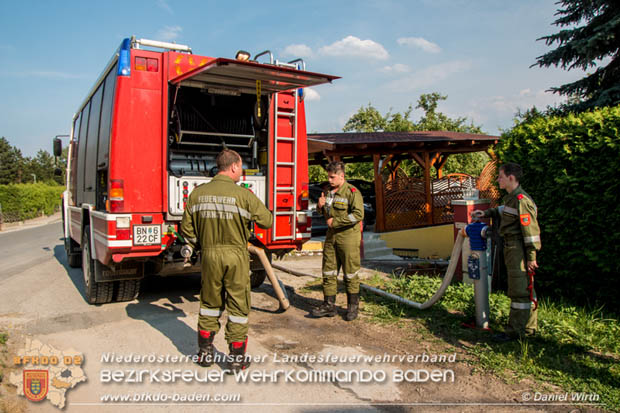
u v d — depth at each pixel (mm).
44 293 6992
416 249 11672
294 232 6191
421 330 4898
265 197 6082
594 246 5293
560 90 11617
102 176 5871
